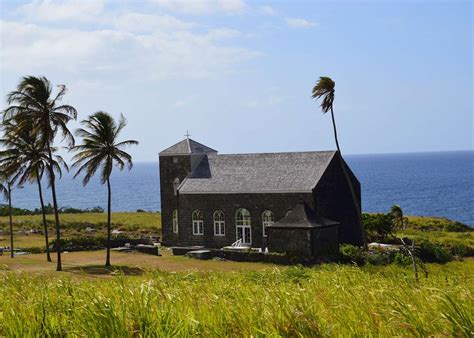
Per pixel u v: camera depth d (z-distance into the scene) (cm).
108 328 838
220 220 6962
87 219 10244
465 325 810
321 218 6088
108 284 1314
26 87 4747
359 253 5812
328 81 6362
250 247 6406
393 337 802
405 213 14812
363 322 873
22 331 847
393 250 6041
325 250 5859
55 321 885
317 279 1870
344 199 6819
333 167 6694
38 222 9331
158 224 9619
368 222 7062
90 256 5906
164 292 1095
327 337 821
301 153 6925
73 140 5028
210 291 1278
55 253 6269
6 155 5325
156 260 5603
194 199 7106
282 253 5616
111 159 5138
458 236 7994
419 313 915
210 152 7662
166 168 7481
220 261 5631
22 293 1189
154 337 808
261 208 6662
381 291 1212
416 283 1661
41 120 4781
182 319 870
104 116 5088
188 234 7162
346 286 1398
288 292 1159
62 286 1248
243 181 6906
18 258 5616
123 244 7081
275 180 6694
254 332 825
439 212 15038
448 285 1546
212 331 844
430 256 5862
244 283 1752
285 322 859
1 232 8325
